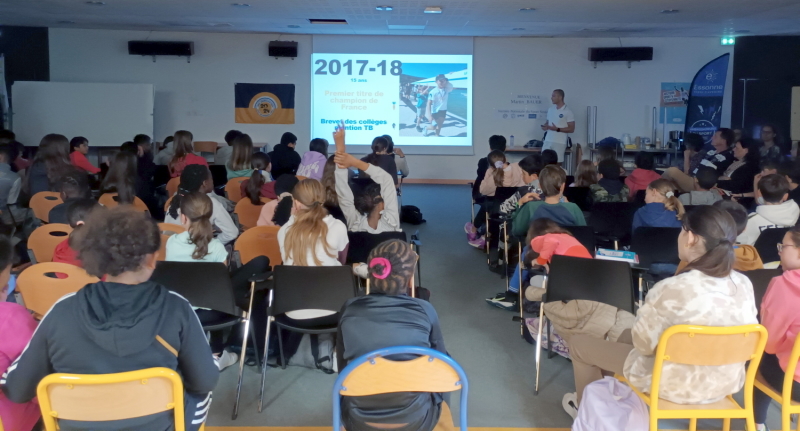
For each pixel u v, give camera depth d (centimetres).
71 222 328
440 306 447
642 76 1083
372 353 176
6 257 190
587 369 263
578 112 1098
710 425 272
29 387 168
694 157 711
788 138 1045
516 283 437
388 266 194
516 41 1089
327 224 312
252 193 496
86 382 157
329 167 459
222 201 470
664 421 275
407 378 181
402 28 977
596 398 238
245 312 300
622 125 1097
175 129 1105
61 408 164
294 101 1105
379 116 1111
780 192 373
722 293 201
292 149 736
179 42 1055
